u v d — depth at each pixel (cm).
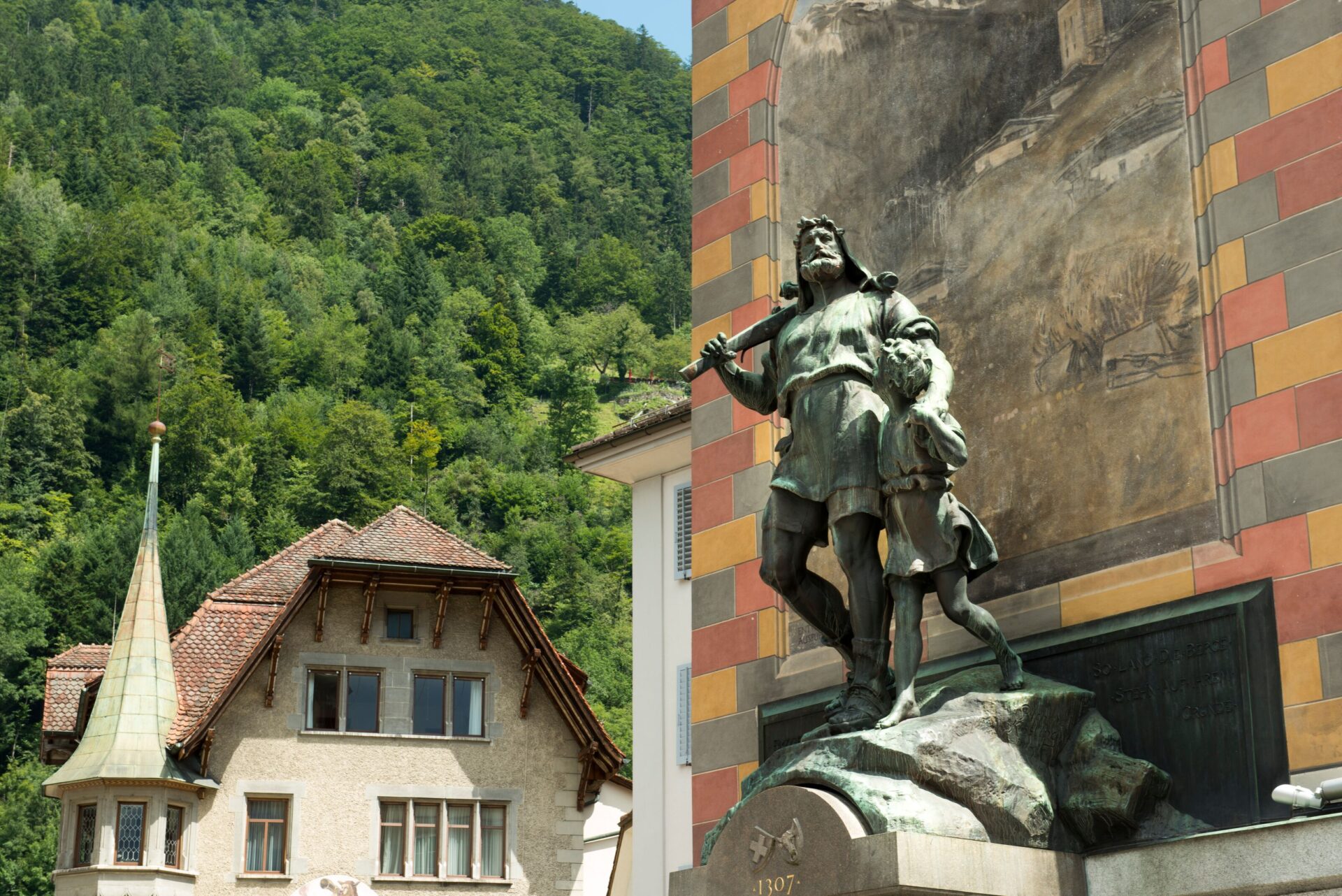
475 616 4103
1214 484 838
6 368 13850
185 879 3778
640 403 17938
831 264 916
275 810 3888
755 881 811
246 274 17250
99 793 3784
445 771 3978
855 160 1097
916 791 775
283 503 13075
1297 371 812
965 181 1019
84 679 4569
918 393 835
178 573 9781
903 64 1078
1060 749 824
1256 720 784
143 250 16475
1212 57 887
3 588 9444
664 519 2641
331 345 16350
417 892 3884
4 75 19425
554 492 14525
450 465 15150
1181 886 760
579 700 4078
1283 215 836
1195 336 866
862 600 874
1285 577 791
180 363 14225
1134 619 847
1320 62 834
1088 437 907
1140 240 906
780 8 1180
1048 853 784
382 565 4003
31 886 7112
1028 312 959
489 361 17450
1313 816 741
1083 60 962
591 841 4241
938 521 838
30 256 15338
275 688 3956
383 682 4012
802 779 818
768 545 909
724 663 1092
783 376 927
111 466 13325
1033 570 915
